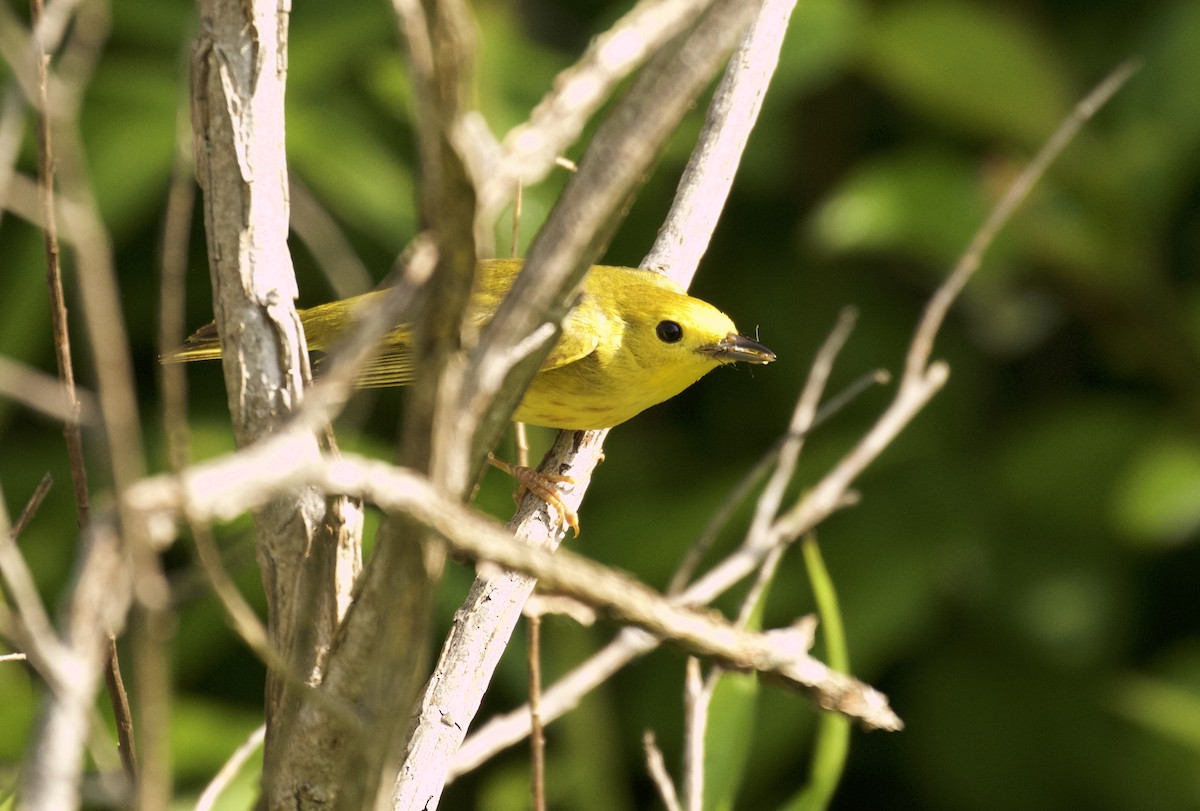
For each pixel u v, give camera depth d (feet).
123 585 9.51
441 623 35.01
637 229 41.70
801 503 23.30
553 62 39.34
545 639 36.19
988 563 41.52
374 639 12.26
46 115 14.94
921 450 42.57
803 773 41.34
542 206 34.37
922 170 40.22
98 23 12.98
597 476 41.98
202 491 9.50
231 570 12.28
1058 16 45.24
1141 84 42.98
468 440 11.29
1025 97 41.55
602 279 29.78
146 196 37.86
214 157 15.48
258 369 15.53
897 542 41.01
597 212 11.52
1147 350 42.52
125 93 37.52
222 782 18.17
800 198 45.01
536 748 19.13
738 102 25.46
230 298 15.56
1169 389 42.57
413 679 11.72
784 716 37.27
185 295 40.01
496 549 10.59
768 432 43.45
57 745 9.12
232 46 15.43
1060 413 42.09
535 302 11.48
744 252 44.52
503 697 39.86
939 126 44.68
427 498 10.26
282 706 14.01
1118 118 42.91
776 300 43.93
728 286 44.34
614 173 11.54
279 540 15.14
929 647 41.83
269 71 15.60
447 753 17.60
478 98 34.71
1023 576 41.37
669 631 11.64
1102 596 41.24
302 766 13.32
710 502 40.04
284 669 11.10
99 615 9.44
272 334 15.55
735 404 43.75
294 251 39.45
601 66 10.78
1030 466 41.50
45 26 12.53
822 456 41.42
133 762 16.42
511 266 27.66
